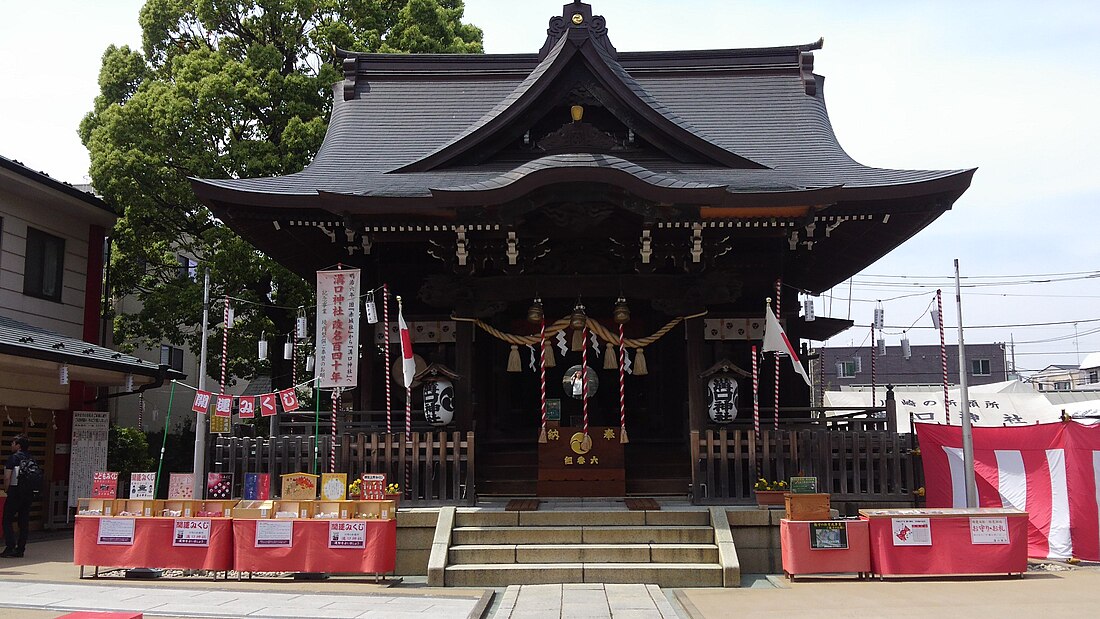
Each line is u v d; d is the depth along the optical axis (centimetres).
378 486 1092
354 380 1312
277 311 2169
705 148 1409
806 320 1733
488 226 1304
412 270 1555
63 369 1433
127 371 1592
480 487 1409
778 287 1365
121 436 2069
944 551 1046
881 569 1040
